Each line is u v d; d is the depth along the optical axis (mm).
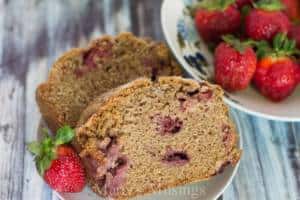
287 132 594
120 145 521
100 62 575
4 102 602
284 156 578
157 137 528
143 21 665
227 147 542
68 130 510
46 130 537
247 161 573
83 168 521
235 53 559
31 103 603
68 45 646
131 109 516
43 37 649
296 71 575
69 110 557
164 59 583
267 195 556
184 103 523
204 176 549
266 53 567
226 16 596
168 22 613
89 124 510
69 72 570
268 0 581
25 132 586
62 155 512
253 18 586
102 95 529
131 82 519
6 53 636
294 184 563
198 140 538
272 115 562
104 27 660
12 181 559
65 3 675
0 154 572
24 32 651
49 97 560
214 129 537
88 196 529
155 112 521
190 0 629
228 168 549
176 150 537
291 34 592
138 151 528
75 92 565
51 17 664
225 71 564
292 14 621
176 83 517
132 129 521
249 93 582
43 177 522
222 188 541
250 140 586
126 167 528
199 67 592
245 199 553
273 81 566
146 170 536
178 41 603
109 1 678
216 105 530
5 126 588
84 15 667
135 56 581
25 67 627
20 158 572
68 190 521
